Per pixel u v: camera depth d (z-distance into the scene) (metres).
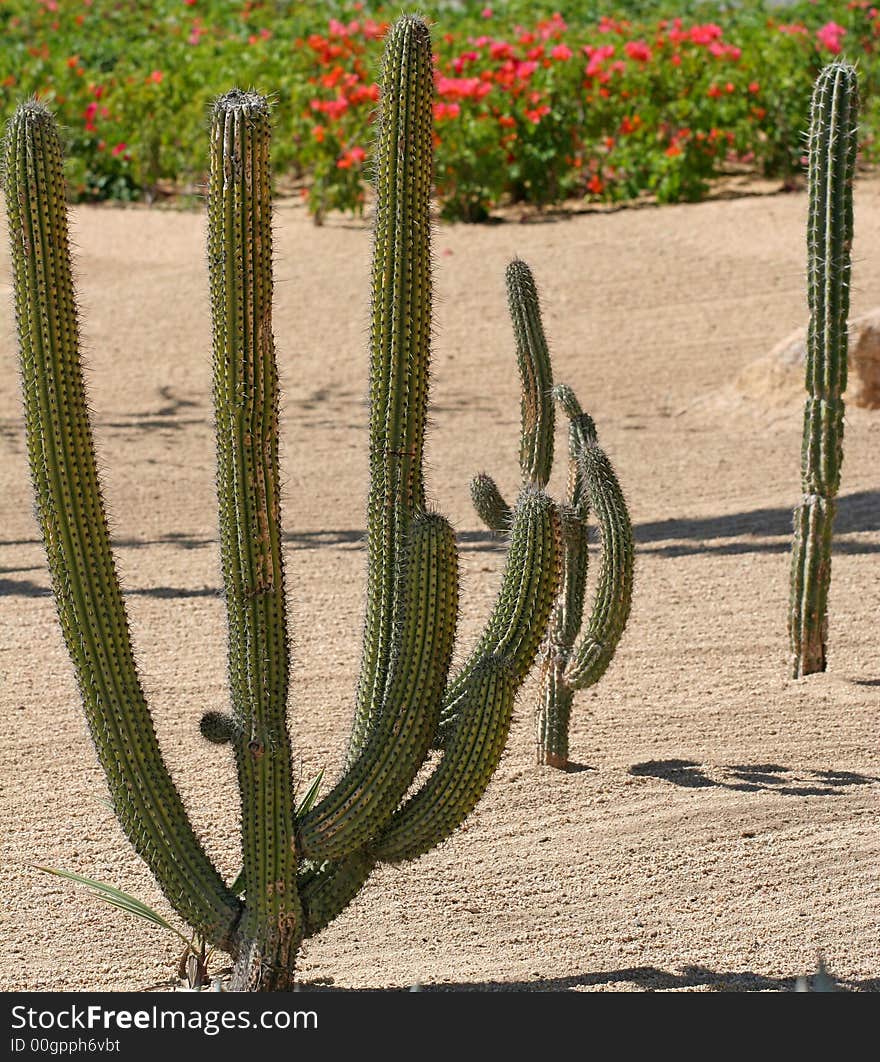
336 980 5.38
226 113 4.45
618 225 17.88
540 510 4.91
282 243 17.69
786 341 12.95
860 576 9.34
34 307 4.53
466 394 13.52
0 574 9.73
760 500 10.86
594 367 13.99
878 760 7.09
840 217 7.78
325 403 13.41
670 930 5.74
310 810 4.94
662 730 7.43
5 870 6.24
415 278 4.80
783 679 7.97
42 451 4.62
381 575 4.97
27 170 4.45
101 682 4.79
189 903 4.96
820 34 18.97
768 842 6.38
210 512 10.90
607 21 21.00
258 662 4.73
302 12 24.22
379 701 5.01
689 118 18.44
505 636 4.91
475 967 5.47
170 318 15.48
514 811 6.71
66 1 27.34
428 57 4.74
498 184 18.03
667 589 9.20
